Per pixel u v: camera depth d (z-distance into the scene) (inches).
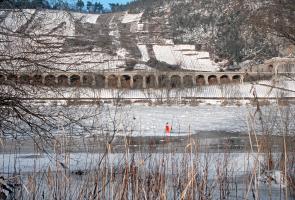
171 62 6092.5
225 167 608.1
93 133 616.1
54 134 625.6
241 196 568.1
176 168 542.6
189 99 4111.7
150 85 3939.5
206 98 4141.2
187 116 3144.7
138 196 456.1
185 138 1690.5
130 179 491.2
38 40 621.0
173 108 3693.4
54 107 631.8
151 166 526.9
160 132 2097.7
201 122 2783.0
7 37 618.8
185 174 504.4
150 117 2989.7
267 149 648.4
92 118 655.1
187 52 6747.1
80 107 642.8
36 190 494.6
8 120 619.8
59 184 488.4
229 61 5403.5
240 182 644.1
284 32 788.6
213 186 536.4
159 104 3806.6
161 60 5797.2
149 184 472.1
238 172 707.4
